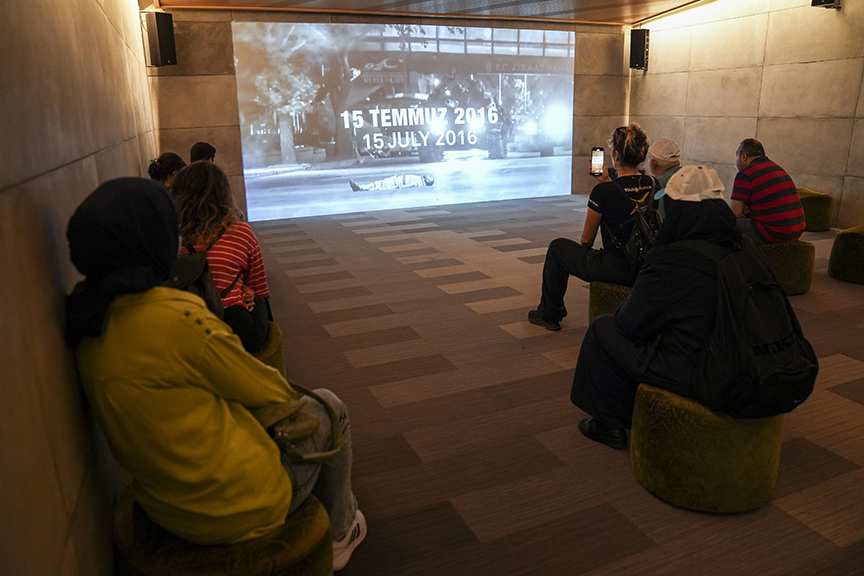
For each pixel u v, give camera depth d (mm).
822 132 7871
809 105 7996
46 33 1653
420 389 3482
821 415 3084
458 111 10281
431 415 3182
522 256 6625
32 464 1101
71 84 1993
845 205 7707
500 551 2174
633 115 11203
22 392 1093
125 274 1403
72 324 1407
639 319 2404
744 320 2115
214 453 1474
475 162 10617
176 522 1529
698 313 2271
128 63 5039
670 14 9906
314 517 1671
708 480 2283
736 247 2287
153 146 7531
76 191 1834
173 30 7945
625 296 3781
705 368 2209
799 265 4984
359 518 2197
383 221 9117
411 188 10328
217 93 8805
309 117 9391
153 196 1455
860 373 3559
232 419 1544
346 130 9656
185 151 8836
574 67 10781
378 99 9742
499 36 10195
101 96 2896
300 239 7973
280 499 1605
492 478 2617
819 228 7641
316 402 1820
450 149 10391
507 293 5293
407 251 7059
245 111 9000
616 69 11047
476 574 2064
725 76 9164
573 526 2297
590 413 2809
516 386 3490
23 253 1197
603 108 11164
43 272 1337
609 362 2660
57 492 1240
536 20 10289
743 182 4977
